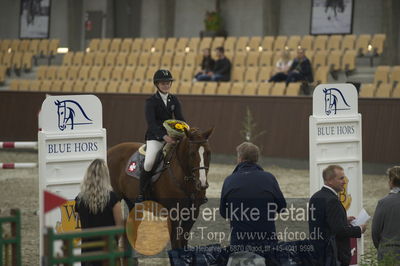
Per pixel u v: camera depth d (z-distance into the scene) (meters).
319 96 9.27
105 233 6.10
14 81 29.56
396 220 8.00
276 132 19.53
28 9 34.72
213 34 28.91
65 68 29.41
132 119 21.89
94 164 7.59
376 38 23.89
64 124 8.77
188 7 31.08
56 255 6.46
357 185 9.57
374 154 17.92
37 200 15.34
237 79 24.28
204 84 23.27
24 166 12.03
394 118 17.73
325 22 26.17
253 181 7.88
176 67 26.14
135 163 10.22
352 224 8.39
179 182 9.45
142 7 32.72
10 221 6.82
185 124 9.62
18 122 23.81
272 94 21.58
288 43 25.34
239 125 20.08
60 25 34.66
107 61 29.02
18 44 33.56
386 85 20.58
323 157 9.30
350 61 23.20
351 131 9.49
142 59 27.75
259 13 28.88
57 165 8.73
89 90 26.95
